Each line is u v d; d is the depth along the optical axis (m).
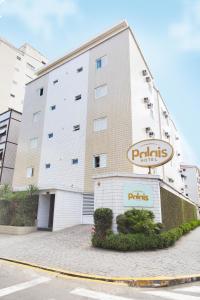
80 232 13.18
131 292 4.84
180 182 34.78
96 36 24.09
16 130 30.30
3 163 27.84
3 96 36.56
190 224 18.50
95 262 7.02
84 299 4.37
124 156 17.08
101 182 10.85
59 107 23.62
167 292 4.87
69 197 16.34
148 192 10.52
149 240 8.92
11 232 14.16
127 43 20.38
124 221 9.45
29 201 16.19
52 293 4.66
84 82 22.39
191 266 6.59
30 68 43.16
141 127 19.36
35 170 23.08
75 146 20.58
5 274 6.07
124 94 18.83
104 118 19.48
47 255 8.09
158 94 27.12
